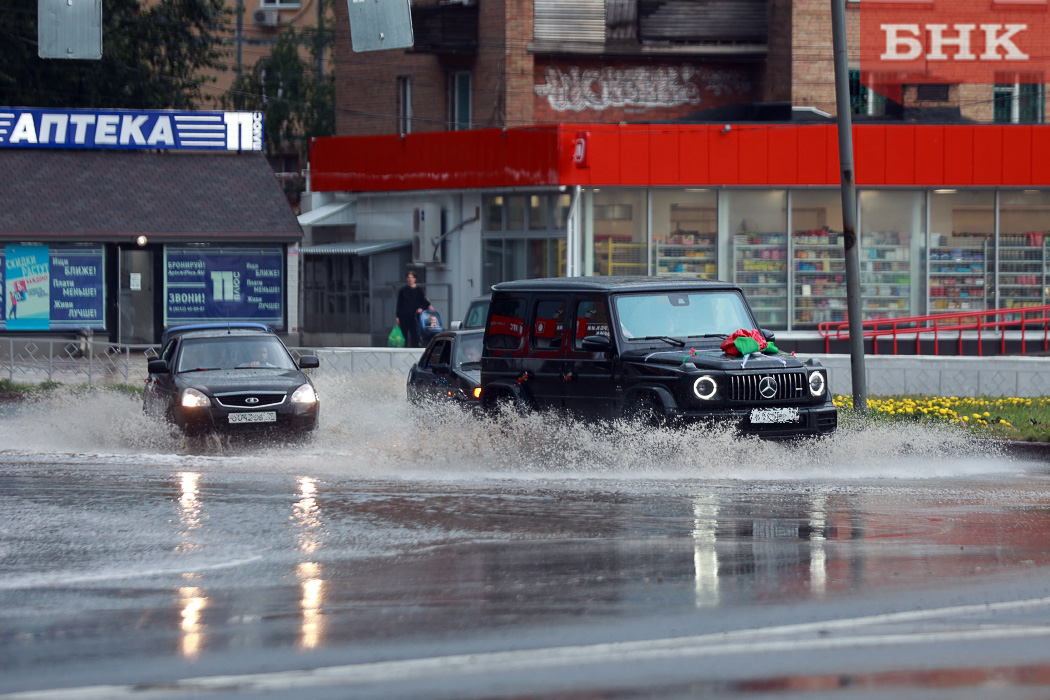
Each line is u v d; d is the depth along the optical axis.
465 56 100.50
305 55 161.62
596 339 35.66
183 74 117.06
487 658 15.85
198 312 85.44
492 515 27.00
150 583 20.50
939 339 80.50
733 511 27.41
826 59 92.94
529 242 82.31
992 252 80.94
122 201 85.38
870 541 23.69
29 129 87.81
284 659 15.91
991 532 24.66
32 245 82.75
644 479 33.19
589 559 22.05
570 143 77.62
